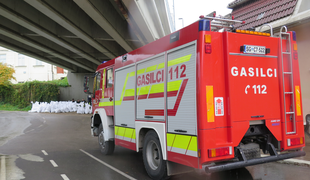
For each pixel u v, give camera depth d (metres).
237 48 4.00
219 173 5.23
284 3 10.66
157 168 4.75
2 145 9.20
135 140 5.48
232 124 3.81
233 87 3.89
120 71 6.35
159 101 4.66
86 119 19.45
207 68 3.76
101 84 7.58
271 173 5.11
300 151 4.48
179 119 4.11
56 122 17.58
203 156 3.60
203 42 3.78
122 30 17.95
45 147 8.70
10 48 22.20
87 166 6.08
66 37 18.98
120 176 5.25
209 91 3.74
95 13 13.28
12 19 14.16
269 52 4.25
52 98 36.00
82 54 24.11
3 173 5.52
